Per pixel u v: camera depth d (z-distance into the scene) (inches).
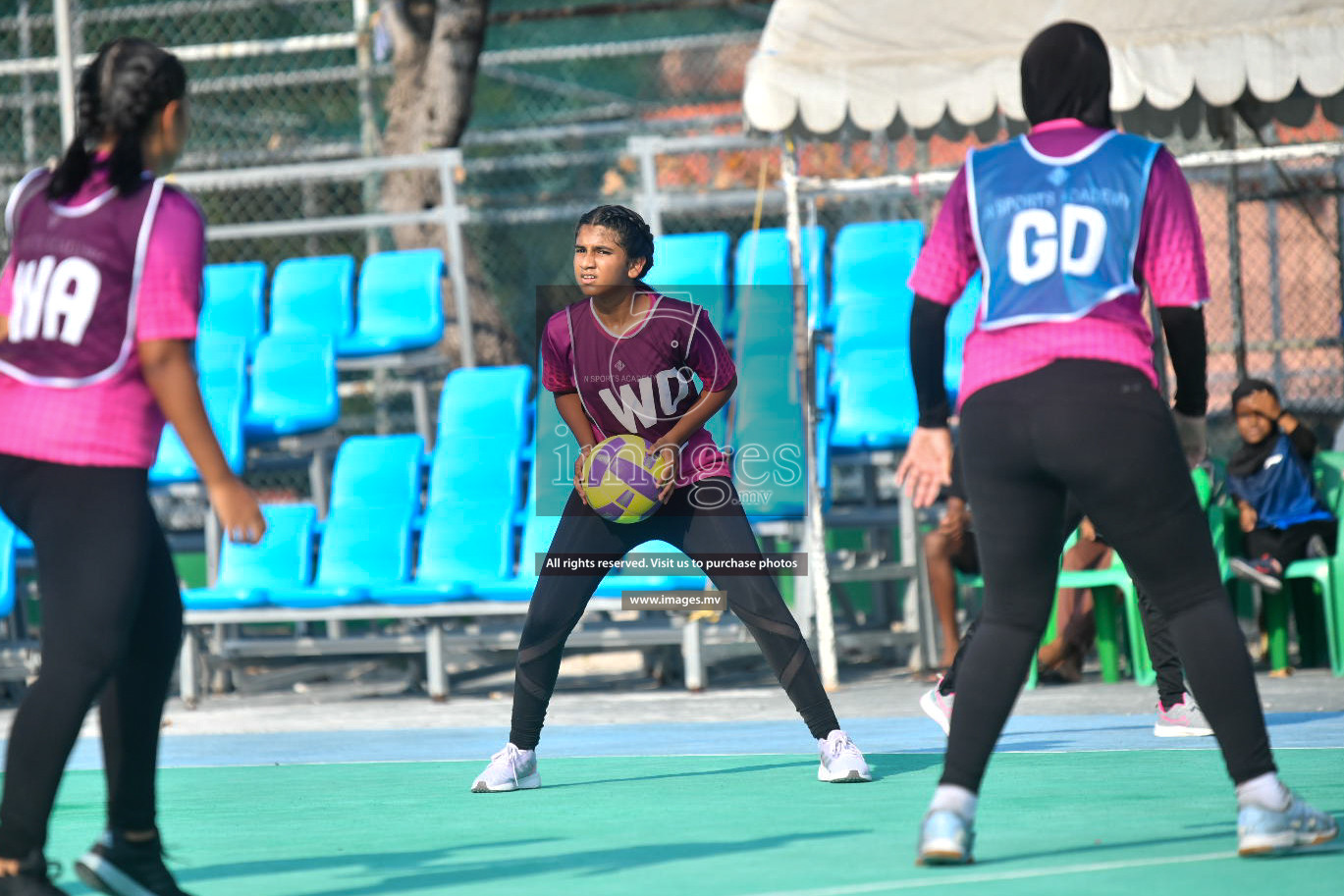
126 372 429.7
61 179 435.2
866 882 456.4
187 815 671.8
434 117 1782.7
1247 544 1121.4
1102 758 744.3
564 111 2226.9
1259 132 1360.7
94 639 420.8
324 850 561.3
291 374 1440.7
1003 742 822.5
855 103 1113.4
